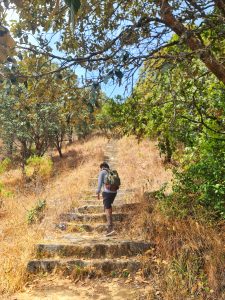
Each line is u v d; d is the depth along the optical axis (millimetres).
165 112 4559
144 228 5164
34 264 4445
